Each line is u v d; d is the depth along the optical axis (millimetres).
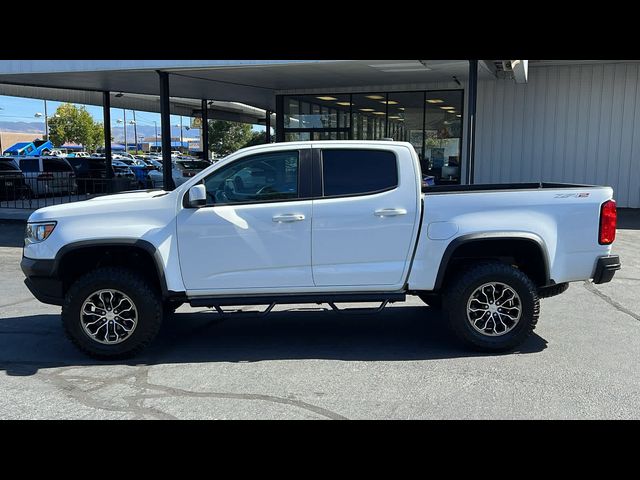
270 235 5566
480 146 17797
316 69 14219
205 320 7125
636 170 16828
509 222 5535
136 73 14625
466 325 5609
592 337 6188
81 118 79375
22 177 18594
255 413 4375
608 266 5613
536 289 5633
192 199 5422
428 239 5574
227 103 28250
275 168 5672
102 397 4699
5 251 12062
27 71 14148
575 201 5570
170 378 5117
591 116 16984
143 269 5969
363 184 5633
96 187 21156
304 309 7539
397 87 18109
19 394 4773
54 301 5715
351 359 5578
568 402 4520
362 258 5609
